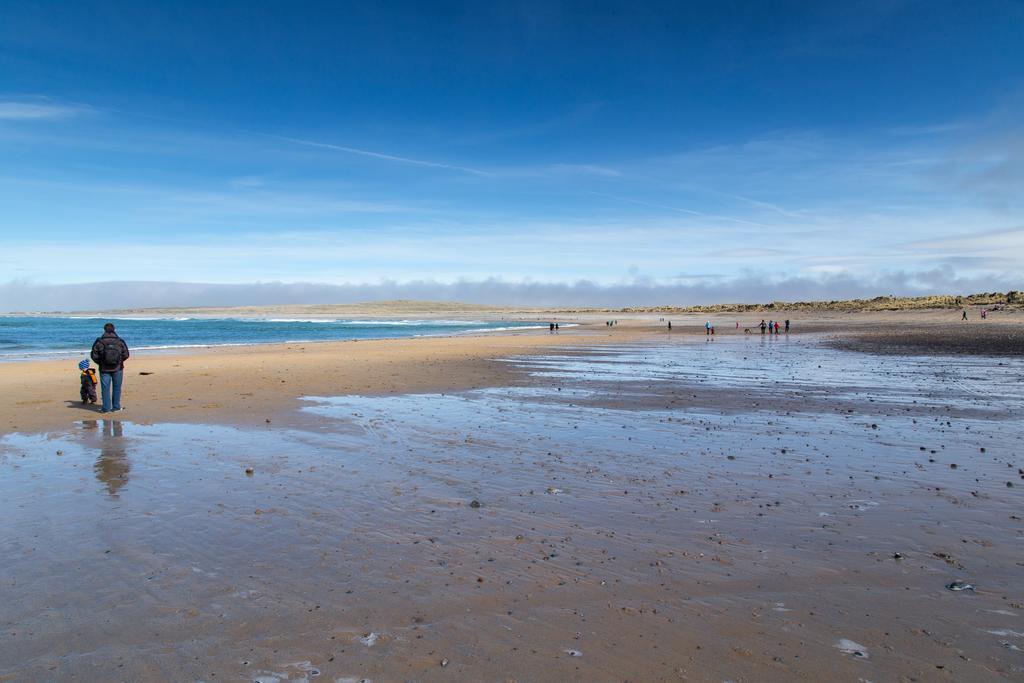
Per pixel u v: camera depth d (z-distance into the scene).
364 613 4.18
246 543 5.45
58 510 6.37
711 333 57.78
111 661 3.60
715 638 3.83
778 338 48.34
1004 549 5.23
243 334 68.62
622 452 9.02
